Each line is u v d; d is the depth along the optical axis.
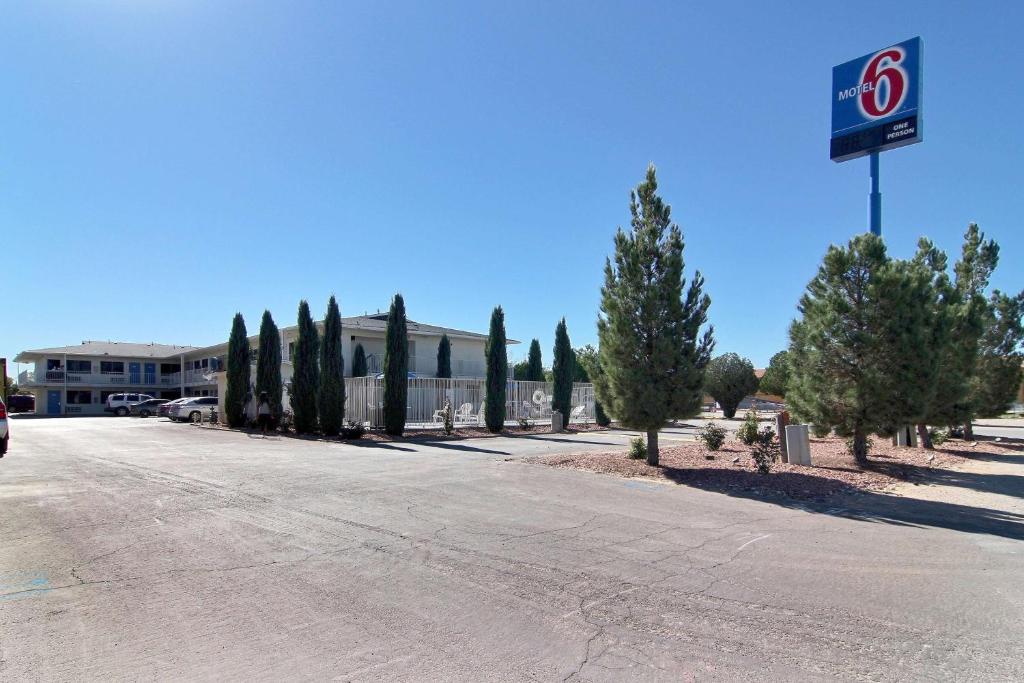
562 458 15.08
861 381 13.56
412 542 7.13
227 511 8.61
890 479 12.72
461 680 3.92
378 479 11.75
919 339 13.41
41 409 58.22
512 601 5.34
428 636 4.58
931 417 18.44
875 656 4.39
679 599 5.48
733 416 43.78
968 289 21.72
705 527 8.27
